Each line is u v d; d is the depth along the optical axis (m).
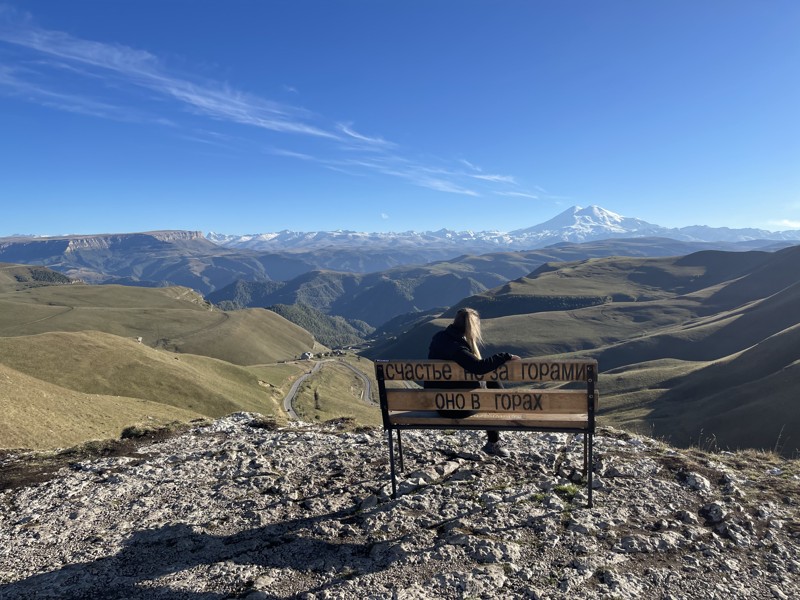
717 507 3.42
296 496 3.92
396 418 3.71
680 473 3.96
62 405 27.89
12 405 24.17
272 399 78.38
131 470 4.68
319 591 2.78
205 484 4.28
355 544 3.23
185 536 3.41
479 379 3.57
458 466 4.30
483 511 3.51
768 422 39.91
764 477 3.93
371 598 2.71
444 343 3.64
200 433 5.94
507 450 4.52
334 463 4.52
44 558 3.25
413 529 3.34
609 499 3.62
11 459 5.38
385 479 4.10
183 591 2.82
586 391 3.38
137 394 55.59
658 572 2.86
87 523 3.70
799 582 2.76
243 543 3.30
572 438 4.88
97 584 2.93
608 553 3.02
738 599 2.66
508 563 2.96
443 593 2.74
